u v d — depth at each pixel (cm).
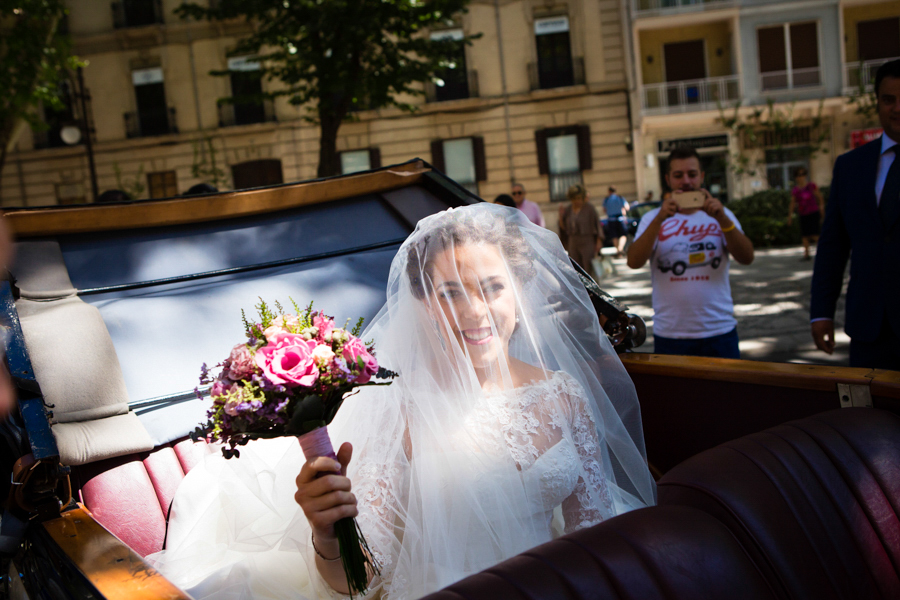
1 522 156
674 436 220
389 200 279
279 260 242
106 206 226
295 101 1099
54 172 2062
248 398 128
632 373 228
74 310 196
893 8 2023
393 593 152
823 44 2022
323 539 137
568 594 103
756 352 577
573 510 167
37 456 150
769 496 129
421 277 167
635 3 1961
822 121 2072
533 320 180
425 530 154
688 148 326
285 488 178
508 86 2011
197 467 187
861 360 265
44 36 1228
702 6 1981
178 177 2055
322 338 139
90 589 113
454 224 168
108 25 1992
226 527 181
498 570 107
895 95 248
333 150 1093
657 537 114
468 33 1988
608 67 1991
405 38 1095
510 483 155
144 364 196
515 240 174
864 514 135
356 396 171
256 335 140
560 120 2016
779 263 1214
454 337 166
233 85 2016
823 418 152
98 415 180
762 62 2044
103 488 177
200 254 236
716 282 322
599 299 227
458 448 158
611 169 2027
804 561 125
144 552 177
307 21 1035
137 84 2023
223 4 1058
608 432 182
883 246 253
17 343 174
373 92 1055
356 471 161
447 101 2011
